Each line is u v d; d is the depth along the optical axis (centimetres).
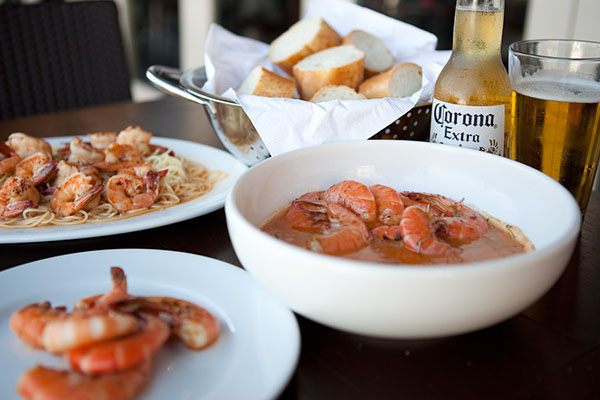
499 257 39
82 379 29
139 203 54
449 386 34
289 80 66
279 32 187
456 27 49
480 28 48
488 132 50
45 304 35
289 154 46
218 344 35
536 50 53
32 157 60
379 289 31
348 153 48
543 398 33
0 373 33
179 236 50
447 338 37
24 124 81
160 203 56
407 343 37
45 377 29
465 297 31
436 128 52
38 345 34
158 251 43
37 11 105
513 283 32
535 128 48
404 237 40
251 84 66
